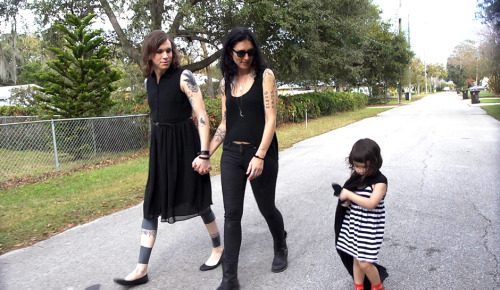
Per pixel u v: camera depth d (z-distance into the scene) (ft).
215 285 9.66
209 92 82.84
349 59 65.21
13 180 24.59
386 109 87.86
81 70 31.58
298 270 10.25
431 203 15.31
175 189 9.62
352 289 9.16
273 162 9.33
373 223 7.74
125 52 58.49
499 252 10.66
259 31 52.42
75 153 29.89
